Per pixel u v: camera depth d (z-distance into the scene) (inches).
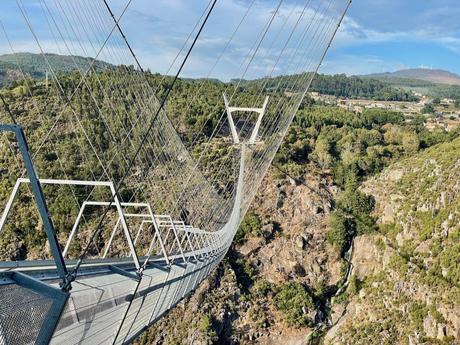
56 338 246.1
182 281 546.0
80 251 1427.2
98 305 287.6
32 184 206.8
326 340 1931.6
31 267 277.0
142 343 1716.3
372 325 1909.4
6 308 197.8
